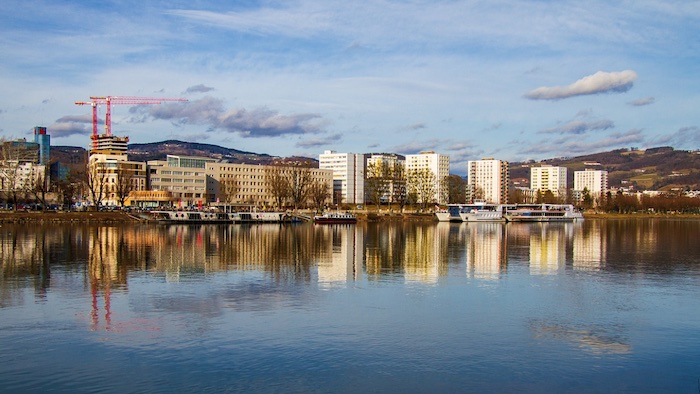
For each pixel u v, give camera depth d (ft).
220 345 140.87
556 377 122.42
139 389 114.11
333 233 548.72
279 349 138.00
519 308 183.11
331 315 171.12
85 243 392.06
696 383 120.06
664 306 188.24
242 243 410.11
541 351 139.03
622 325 163.32
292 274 248.73
